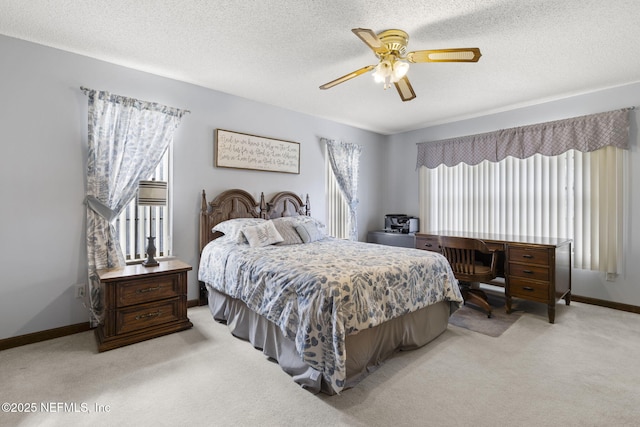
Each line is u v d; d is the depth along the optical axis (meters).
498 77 3.12
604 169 3.42
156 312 2.60
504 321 3.01
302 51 2.64
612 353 2.33
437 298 2.56
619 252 3.35
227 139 3.64
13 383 1.91
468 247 3.05
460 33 2.31
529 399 1.78
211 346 2.44
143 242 3.16
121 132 2.86
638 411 1.67
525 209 3.98
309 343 1.79
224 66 2.95
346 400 1.77
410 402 1.75
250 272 2.41
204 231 3.45
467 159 4.51
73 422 1.58
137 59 2.81
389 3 1.98
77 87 2.70
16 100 2.45
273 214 4.04
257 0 1.97
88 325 2.75
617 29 2.25
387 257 2.53
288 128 4.27
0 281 2.40
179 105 3.30
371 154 5.53
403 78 2.49
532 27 2.23
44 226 2.57
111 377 1.99
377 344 2.12
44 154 2.56
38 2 2.00
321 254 2.64
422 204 5.13
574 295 3.65
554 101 3.78
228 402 1.75
